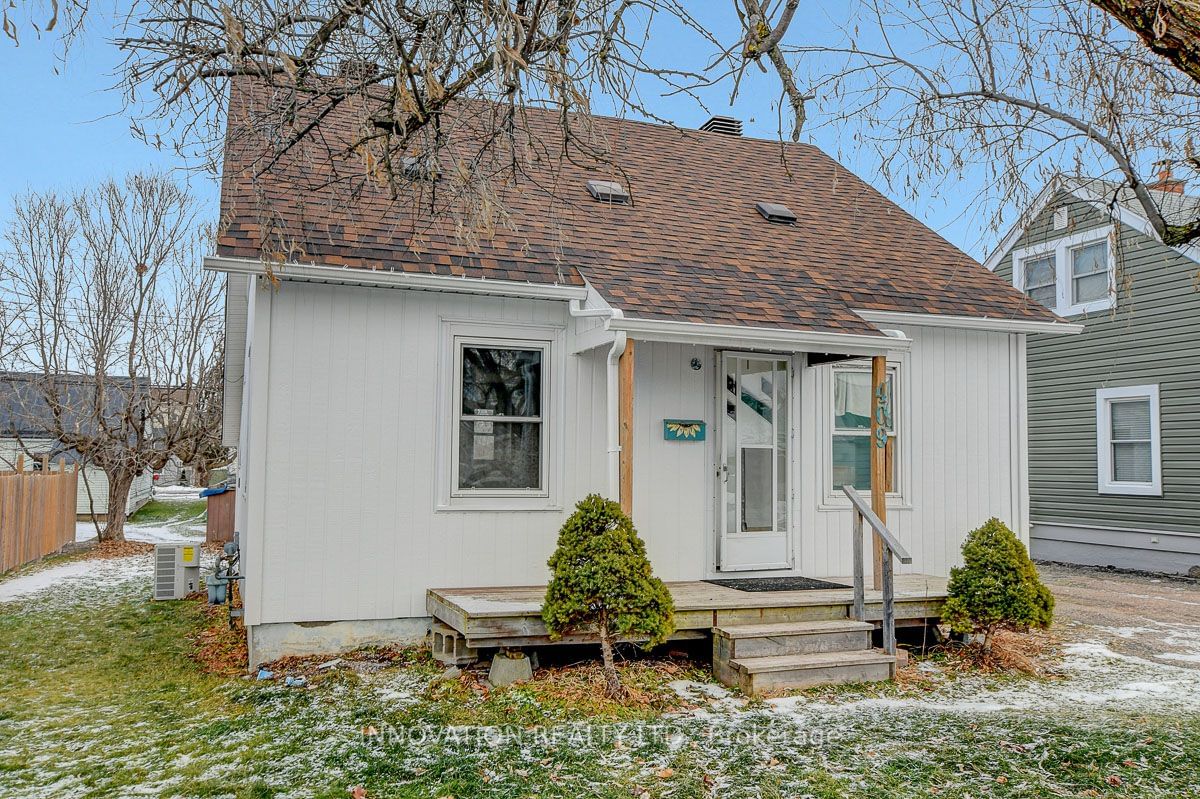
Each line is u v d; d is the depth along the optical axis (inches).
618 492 302.4
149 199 825.5
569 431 343.9
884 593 295.6
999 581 307.0
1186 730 237.1
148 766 204.4
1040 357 682.2
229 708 250.2
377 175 200.8
